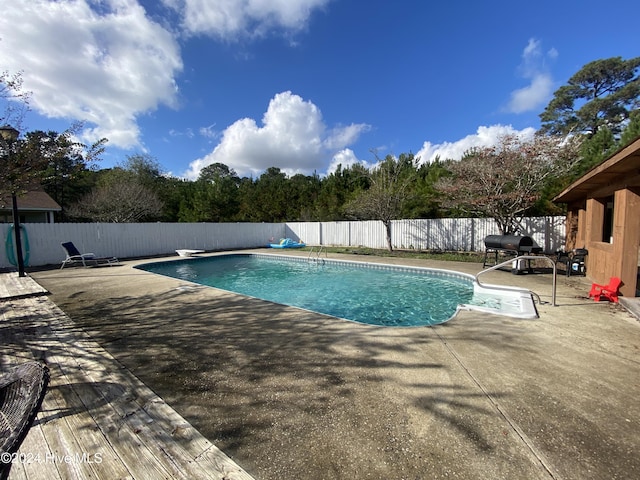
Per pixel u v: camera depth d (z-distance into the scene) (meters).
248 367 2.97
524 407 2.25
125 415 2.19
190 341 3.66
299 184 27.19
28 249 11.18
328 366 2.97
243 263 13.65
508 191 11.45
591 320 4.28
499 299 5.90
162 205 21.36
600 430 1.99
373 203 15.00
